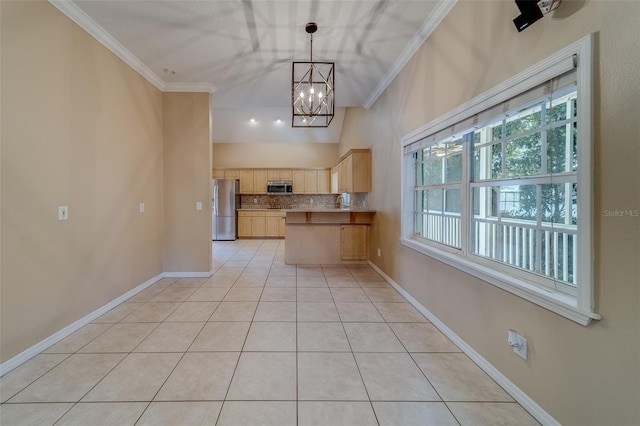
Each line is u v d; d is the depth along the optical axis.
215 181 7.79
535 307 1.48
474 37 1.94
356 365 1.92
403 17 2.41
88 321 2.53
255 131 7.96
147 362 1.94
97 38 2.60
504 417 1.48
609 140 1.12
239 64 3.26
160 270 3.88
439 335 2.35
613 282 1.11
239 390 1.66
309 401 1.58
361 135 5.57
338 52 3.01
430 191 2.88
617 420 1.11
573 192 1.41
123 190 3.03
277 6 2.27
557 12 1.32
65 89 2.27
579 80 1.21
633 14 1.04
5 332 1.82
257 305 2.98
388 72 3.52
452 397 1.62
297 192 8.43
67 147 2.29
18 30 1.88
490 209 1.98
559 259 1.47
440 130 2.41
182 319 2.63
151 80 3.55
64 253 2.27
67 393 1.62
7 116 1.82
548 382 1.40
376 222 4.45
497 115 1.75
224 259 5.30
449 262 2.26
